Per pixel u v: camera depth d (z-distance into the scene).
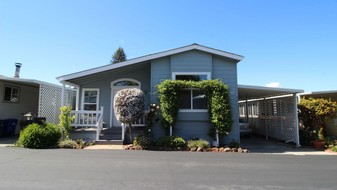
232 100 10.39
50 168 5.54
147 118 10.10
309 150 9.58
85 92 12.80
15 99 13.34
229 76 10.58
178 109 10.05
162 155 7.50
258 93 12.63
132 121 9.38
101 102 12.63
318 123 11.40
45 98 12.41
